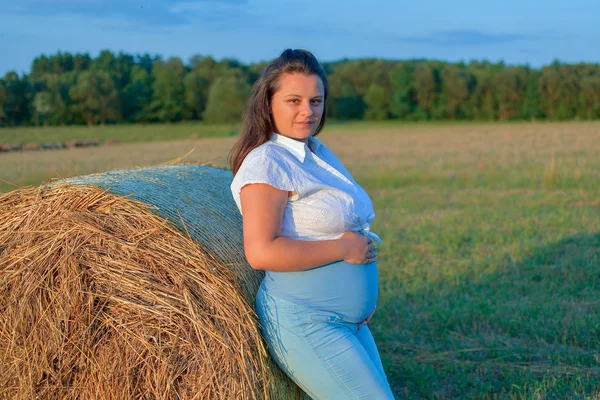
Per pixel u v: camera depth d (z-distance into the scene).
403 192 11.96
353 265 2.29
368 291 2.33
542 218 8.17
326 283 2.23
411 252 6.72
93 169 17.16
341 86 80.06
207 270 2.31
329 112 80.12
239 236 2.76
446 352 4.02
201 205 2.78
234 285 2.36
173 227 2.39
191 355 2.23
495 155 19.55
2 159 23.62
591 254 6.13
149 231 2.34
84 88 71.50
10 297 2.36
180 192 2.83
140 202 2.41
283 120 2.26
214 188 3.23
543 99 67.69
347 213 2.25
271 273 2.30
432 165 16.84
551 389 3.46
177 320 2.25
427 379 3.69
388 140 33.50
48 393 2.36
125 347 2.27
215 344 2.23
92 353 2.29
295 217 2.20
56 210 2.41
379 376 2.24
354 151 24.58
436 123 68.19
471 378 3.69
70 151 30.00
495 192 11.35
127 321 2.27
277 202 2.12
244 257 2.65
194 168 3.64
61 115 70.31
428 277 5.59
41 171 16.44
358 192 2.38
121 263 2.31
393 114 76.81
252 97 2.31
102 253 2.33
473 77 74.44
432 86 75.12
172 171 3.33
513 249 6.55
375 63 86.50
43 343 2.33
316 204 2.21
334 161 2.57
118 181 2.68
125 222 2.36
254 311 2.38
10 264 2.37
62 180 2.71
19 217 2.44
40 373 2.35
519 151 20.98
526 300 4.85
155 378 2.24
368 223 2.42
